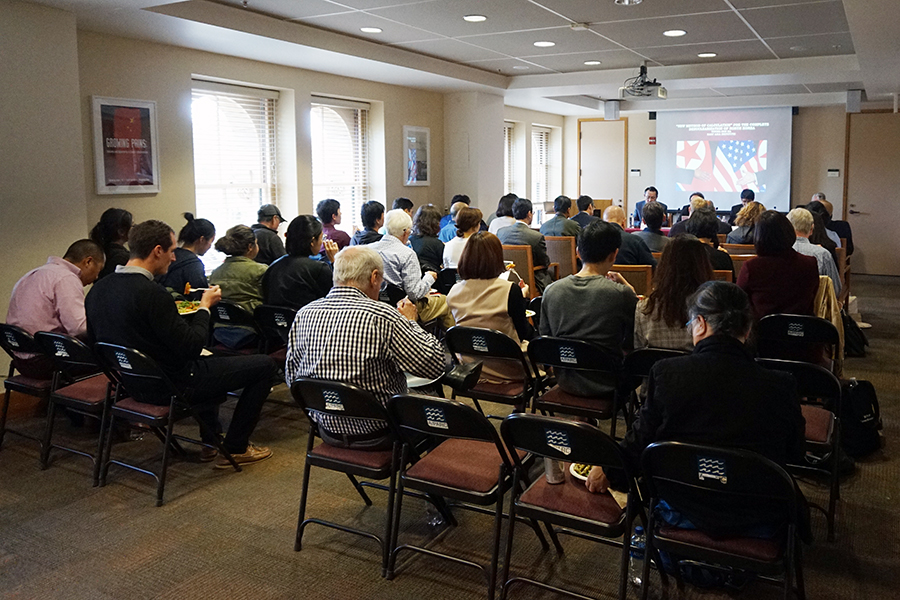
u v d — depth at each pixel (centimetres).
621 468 204
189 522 299
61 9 444
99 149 528
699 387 191
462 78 808
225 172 662
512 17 574
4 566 265
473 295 339
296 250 408
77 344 315
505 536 284
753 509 194
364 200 838
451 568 262
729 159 1205
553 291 314
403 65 711
